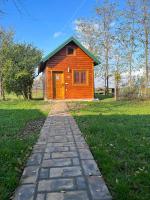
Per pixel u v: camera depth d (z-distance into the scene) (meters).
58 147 3.42
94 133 4.29
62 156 3.01
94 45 19.33
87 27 19.20
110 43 18.69
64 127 4.91
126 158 2.88
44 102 11.18
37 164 2.74
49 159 2.90
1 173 2.47
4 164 2.74
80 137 4.01
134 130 4.43
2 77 14.60
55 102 11.07
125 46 17.86
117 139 3.77
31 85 14.21
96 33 19.11
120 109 8.18
